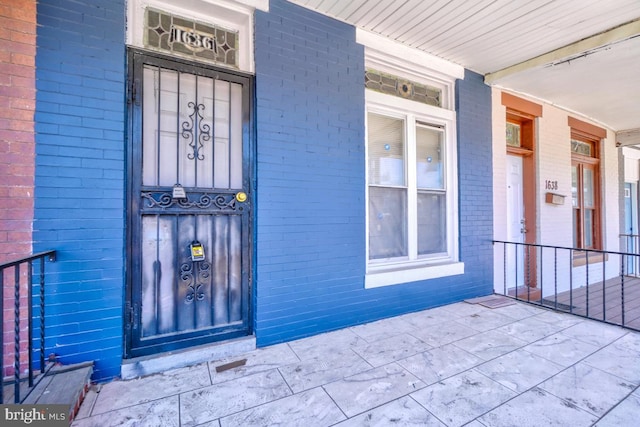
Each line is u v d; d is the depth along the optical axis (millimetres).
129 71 2289
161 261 2422
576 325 3160
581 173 5965
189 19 2570
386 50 3373
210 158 2600
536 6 2818
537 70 3898
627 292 5133
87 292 2107
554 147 5113
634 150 7195
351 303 3150
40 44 1998
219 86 2637
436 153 3994
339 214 3078
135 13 2375
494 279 4402
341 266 3094
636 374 2242
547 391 2041
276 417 1806
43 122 1994
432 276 3709
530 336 2900
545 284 4879
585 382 2143
